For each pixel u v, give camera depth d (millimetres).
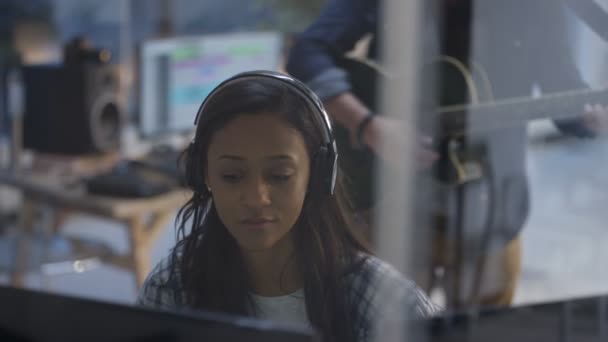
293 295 1195
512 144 1862
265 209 1115
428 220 1700
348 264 1199
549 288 2846
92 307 985
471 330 1041
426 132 1712
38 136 3447
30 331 1012
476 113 1711
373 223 1583
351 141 1743
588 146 2066
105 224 4938
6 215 4410
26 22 4656
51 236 2979
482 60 1720
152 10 5836
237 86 1122
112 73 3510
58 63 3516
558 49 1787
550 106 1734
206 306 1198
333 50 1878
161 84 3457
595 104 1749
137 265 3037
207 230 1195
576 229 3033
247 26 6133
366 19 1829
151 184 3041
